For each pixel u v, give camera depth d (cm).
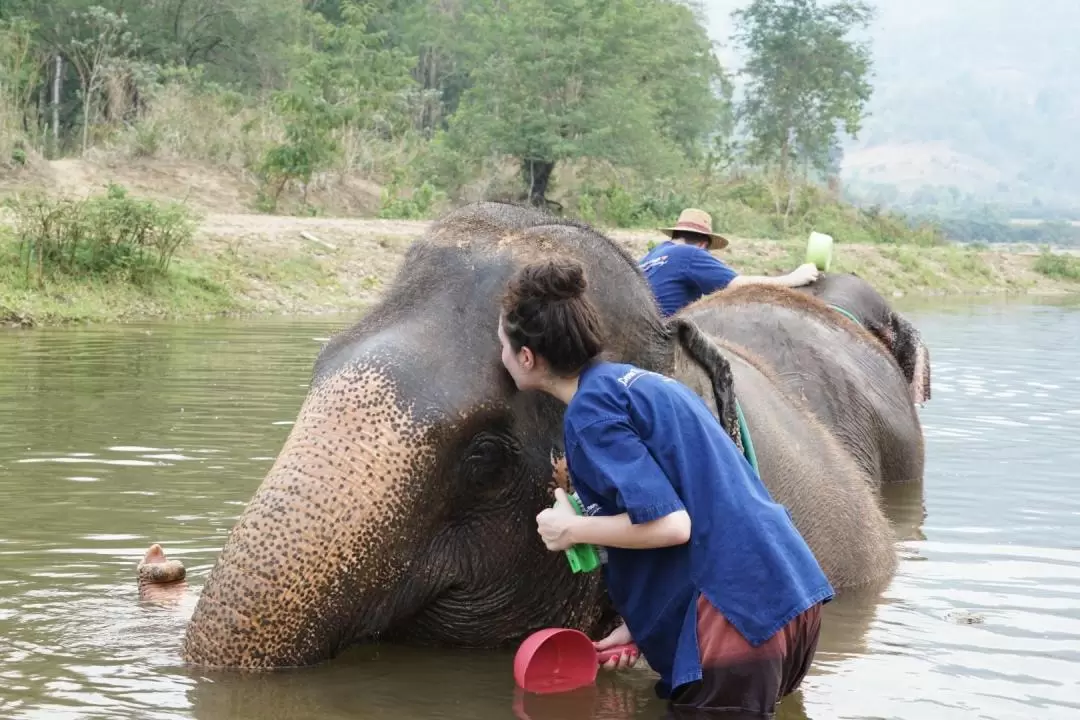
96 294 1897
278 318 1962
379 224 2752
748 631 393
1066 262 4650
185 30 5231
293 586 406
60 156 3806
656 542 386
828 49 6309
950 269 4234
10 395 1081
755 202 6056
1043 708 444
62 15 4653
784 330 774
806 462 602
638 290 458
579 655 446
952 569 646
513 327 399
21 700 415
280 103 3734
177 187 3519
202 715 404
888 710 438
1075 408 1230
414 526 416
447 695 430
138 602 533
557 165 4856
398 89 4634
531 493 441
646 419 395
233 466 808
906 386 875
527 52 4534
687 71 6300
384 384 414
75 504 705
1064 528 738
